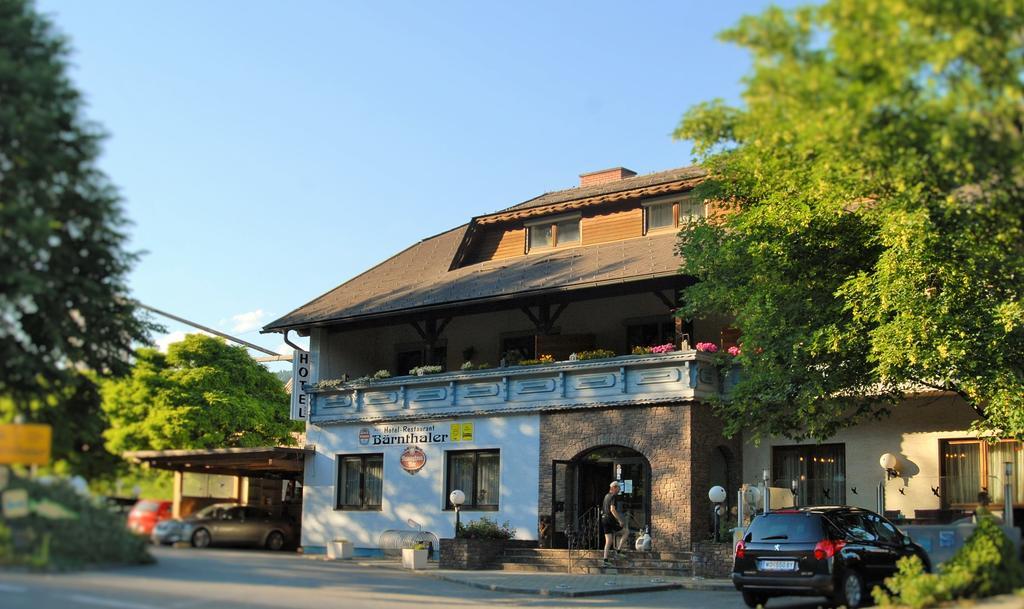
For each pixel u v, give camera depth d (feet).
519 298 98.73
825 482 87.51
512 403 96.53
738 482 90.07
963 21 39.99
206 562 55.06
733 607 61.52
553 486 91.66
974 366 66.03
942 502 81.25
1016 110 41.09
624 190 104.94
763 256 72.18
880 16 39.50
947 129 40.96
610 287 93.40
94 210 48.47
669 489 85.46
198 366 131.54
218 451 105.60
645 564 82.99
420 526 101.81
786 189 69.62
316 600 49.73
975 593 50.83
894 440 84.23
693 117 48.49
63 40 47.50
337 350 117.70
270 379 141.49
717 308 78.33
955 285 65.36
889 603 52.49
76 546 46.50
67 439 51.67
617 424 89.56
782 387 73.00
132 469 58.03
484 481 98.94
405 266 121.80
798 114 42.09
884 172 47.62
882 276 66.03
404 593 60.18
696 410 85.97
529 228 113.29
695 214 101.60
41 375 49.03
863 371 72.64
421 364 118.62
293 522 109.29
